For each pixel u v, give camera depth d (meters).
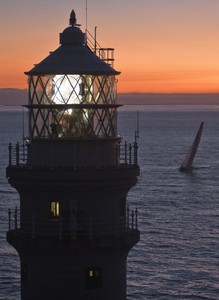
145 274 148.00
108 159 45.62
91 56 45.84
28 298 45.84
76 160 44.81
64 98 44.97
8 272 144.75
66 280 45.00
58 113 44.91
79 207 44.97
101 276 45.34
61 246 44.38
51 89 45.06
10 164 47.03
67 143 44.78
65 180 44.09
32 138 45.28
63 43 46.47
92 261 45.12
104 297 45.47
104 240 44.66
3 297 128.88
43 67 45.06
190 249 174.12
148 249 172.00
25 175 44.56
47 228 45.00
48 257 44.88
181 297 134.12
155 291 136.62
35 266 45.34
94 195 45.03
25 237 45.28
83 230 44.97
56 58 45.50
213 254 169.00
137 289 137.88
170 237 189.25
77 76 44.94
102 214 45.28
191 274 148.88
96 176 44.31
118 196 45.84
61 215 44.97
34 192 45.06
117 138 45.78
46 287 45.19
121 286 46.09
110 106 45.47
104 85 45.50
